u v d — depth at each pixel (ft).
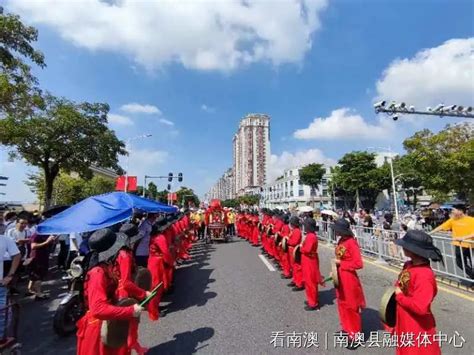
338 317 19.66
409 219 42.04
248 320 19.40
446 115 53.78
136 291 14.43
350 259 16.10
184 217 43.06
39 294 24.86
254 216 56.29
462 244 25.13
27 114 43.80
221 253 45.96
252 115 382.01
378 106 52.29
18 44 33.78
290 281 28.68
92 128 60.75
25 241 28.25
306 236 21.84
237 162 410.31
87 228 22.63
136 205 26.81
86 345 10.62
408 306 10.52
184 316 20.43
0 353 14.56
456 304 21.20
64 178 129.49
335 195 238.68
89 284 10.46
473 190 97.50
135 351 15.92
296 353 15.10
